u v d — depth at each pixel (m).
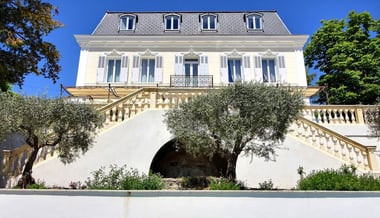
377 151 9.80
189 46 18.78
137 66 18.23
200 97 7.17
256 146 7.36
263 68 18.66
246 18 20.16
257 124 6.53
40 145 7.04
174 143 9.18
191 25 20.03
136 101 9.81
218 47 18.83
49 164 8.29
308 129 9.18
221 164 9.69
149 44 18.75
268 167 8.64
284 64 18.22
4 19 10.29
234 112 6.70
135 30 19.56
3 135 6.55
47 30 11.34
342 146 8.79
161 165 9.78
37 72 11.57
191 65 18.84
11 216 5.31
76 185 7.85
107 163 8.72
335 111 11.13
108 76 18.31
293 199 5.51
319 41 22.02
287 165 8.64
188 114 7.05
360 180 6.29
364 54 20.55
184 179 7.79
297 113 6.96
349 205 5.50
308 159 8.69
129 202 5.39
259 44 18.83
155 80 17.92
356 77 19.20
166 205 5.38
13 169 7.81
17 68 10.87
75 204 5.37
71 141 7.09
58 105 6.73
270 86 7.16
